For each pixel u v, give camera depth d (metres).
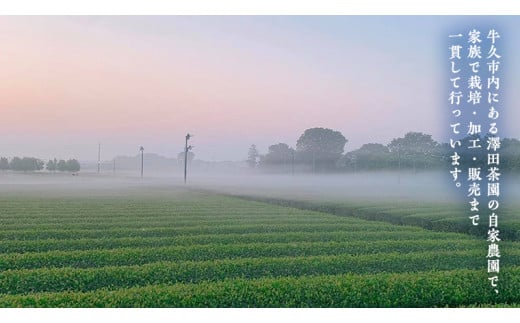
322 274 12.80
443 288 11.61
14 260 13.15
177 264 12.83
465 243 16.14
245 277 12.58
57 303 10.62
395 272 13.05
